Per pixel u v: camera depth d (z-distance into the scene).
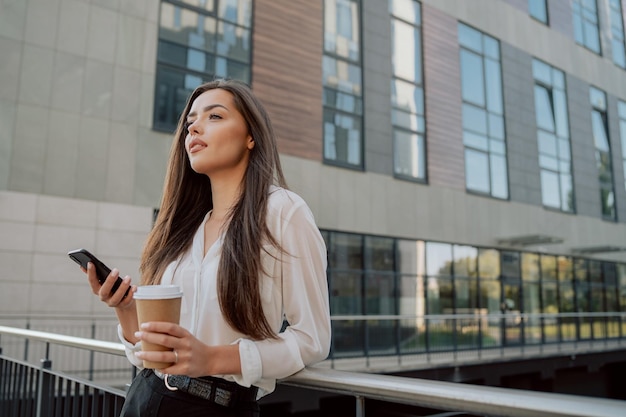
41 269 9.19
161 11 11.17
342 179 13.11
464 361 11.45
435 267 14.45
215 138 1.34
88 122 9.98
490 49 17.52
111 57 10.38
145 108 10.61
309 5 13.33
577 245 18.42
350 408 10.30
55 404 2.68
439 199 14.92
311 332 1.15
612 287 19.47
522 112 17.88
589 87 20.88
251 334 1.14
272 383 1.22
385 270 13.48
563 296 17.55
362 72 14.13
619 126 21.77
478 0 17.42
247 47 12.20
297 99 12.66
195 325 1.21
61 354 9.04
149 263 1.44
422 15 15.80
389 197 13.90
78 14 10.16
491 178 16.45
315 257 1.22
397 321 11.75
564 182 18.78
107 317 9.52
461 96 16.22
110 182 10.04
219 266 1.19
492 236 15.88
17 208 9.14
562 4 20.59
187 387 1.17
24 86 9.49
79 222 9.62
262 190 1.26
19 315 8.90
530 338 15.41
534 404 0.83
